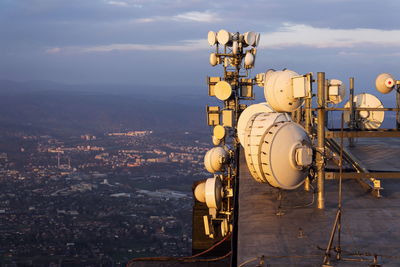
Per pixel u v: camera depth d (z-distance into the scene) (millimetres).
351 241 6754
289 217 7898
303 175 8414
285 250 6445
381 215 7949
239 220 7832
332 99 8914
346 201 8844
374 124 14977
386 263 5961
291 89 9070
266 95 9570
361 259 6066
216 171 18422
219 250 15211
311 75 8633
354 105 15000
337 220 6328
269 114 9164
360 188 9828
